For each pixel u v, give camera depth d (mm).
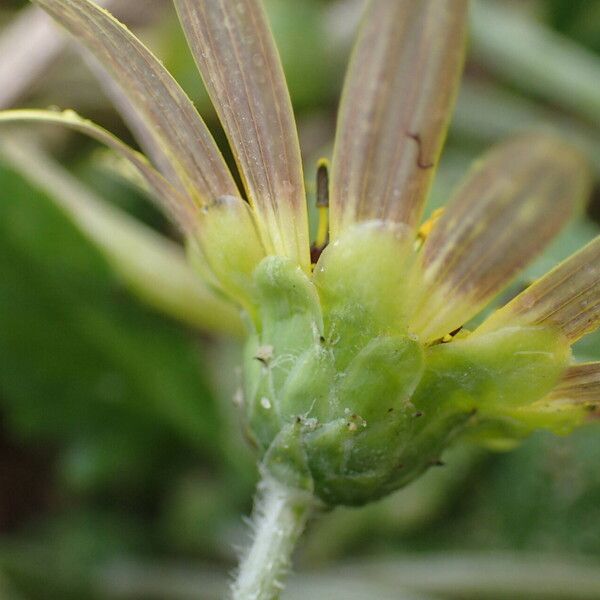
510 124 134
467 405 82
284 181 80
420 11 75
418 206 77
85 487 122
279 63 78
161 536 122
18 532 128
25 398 119
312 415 81
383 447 82
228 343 129
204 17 78
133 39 80
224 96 79
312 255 82
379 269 78
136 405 120
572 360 80
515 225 74
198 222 82
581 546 115
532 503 117
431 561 118
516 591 116
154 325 117
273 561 84
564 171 71
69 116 84
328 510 85
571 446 116
